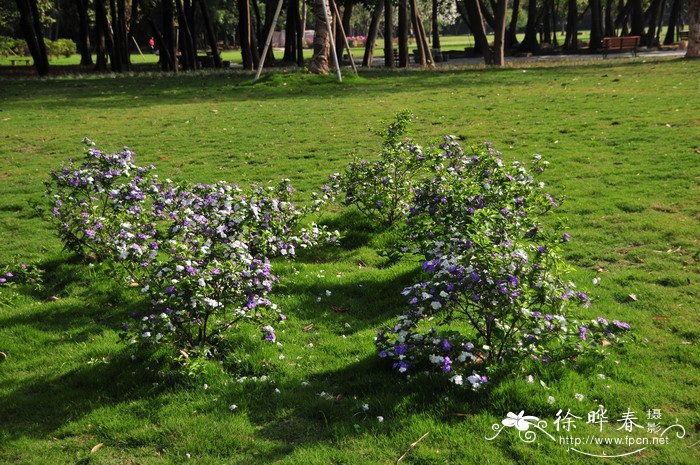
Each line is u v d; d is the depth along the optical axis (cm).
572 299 525
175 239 643
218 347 580
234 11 7038
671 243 772
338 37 4038
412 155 884
